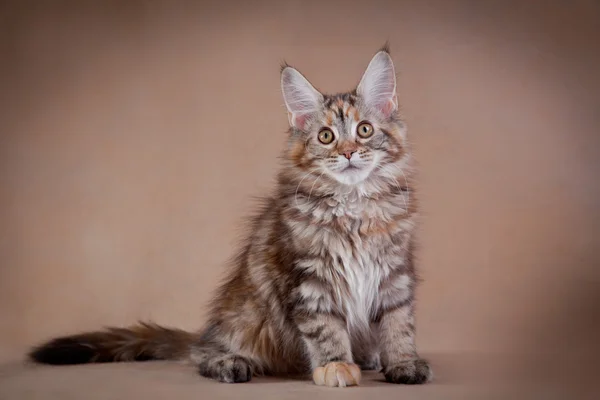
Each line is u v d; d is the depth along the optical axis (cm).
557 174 149
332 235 109
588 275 146
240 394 102
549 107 150
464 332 146
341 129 111
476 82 151
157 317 153
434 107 151
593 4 149
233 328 114
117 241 155
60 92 157
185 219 154
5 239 155
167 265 154
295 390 104
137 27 157
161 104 156
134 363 125
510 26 151
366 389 104
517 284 147
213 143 155
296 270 108
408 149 115
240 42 155
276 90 154
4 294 154
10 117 157
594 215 147
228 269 126
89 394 105
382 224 110
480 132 151
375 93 114
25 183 156
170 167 155
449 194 150
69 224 155
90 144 156
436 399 100
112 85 156
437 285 148
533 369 121
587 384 113
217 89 155
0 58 157
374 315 111
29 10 157
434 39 153
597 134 148
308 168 112
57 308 153
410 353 110
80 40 157
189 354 124
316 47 155
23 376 116
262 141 154
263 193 148
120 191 155
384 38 154
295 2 155
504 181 149
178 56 156
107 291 154
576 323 144
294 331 111
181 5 156
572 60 149
